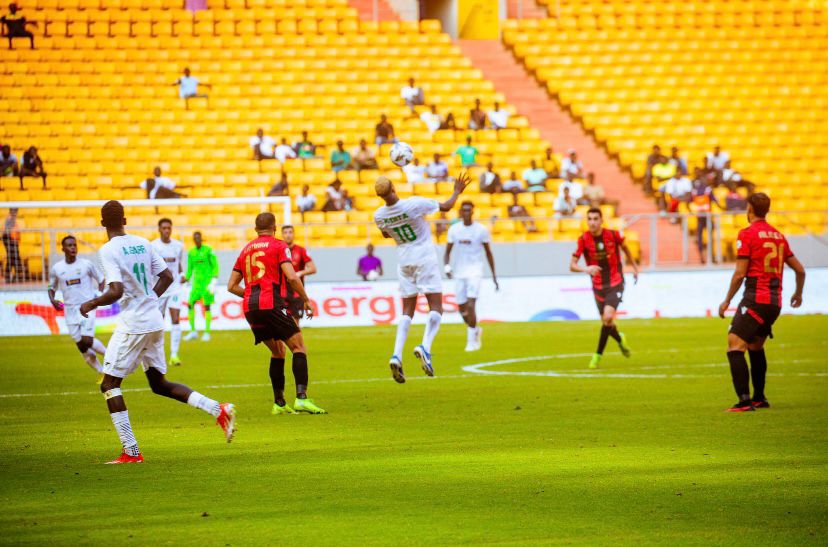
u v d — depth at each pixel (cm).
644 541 1177
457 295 3878
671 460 1678
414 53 7419
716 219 5922
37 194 6031
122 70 6856
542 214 6262
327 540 1191
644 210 6588
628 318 5588
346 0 7625
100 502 1406
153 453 1809
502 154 6794
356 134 6725
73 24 7056
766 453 1736
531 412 2278
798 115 7369
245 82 6950
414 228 2536
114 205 1742
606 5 8044
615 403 2409
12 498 1434
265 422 2181
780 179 6900
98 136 6450
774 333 4453
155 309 1758
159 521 1291
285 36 7319
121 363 1731
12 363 3659
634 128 7119
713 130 7181
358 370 3253
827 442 1845
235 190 6212
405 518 1297
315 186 6259
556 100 7412
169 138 6506
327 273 5619
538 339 4378
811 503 1365
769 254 2230
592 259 3234
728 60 7725
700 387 2703
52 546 1173
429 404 2438
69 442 1950
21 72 6700
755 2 8162
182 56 7044
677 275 5656
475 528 1243
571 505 1361
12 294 5072
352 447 1847
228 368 3362
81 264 3045
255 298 2277
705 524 1254
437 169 6341
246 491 1471
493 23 8106
